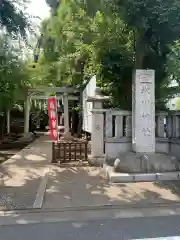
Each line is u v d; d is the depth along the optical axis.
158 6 5.90
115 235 3.38
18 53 8.62
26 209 4.32
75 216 4.04
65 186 5.62
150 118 6.63
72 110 17.55
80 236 3.36
